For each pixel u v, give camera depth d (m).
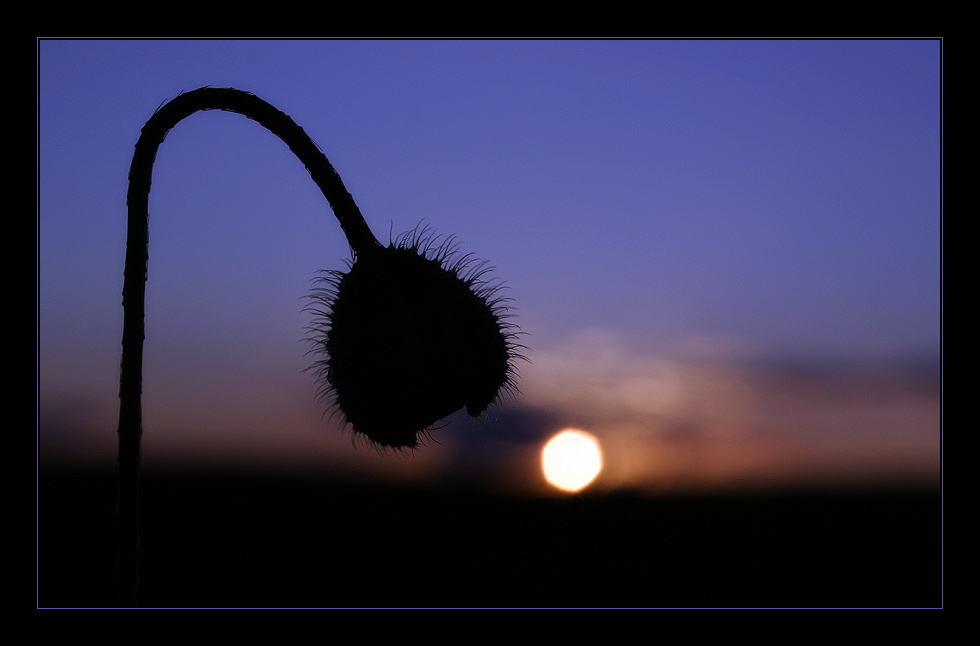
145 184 0.19
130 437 0.19
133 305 0.19
